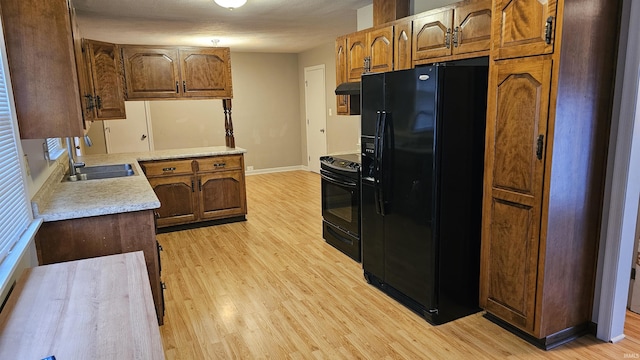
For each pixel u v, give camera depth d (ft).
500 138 7.46
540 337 7.32
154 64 14.61
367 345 7.73
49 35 6.35
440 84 7.68
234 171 15.53
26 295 4.60
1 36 5.74
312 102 25.43
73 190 8.63
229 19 15.14
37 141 7.88
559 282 7.29
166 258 12.26
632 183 7.11
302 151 27.68
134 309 4.28
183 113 24.25
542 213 6.91
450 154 8.02
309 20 15.80
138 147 23.49
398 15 11.50
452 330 8.20
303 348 7.66
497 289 7.97
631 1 6.72
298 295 9.79
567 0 6.25
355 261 11.82
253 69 25.46
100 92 12.16
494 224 7.83
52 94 6.49
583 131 6.90
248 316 8.86
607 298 7.52
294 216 16.62
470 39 8.48
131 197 7.95
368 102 9.59
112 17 14.25
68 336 3.78
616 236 7.29
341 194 12.10
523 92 6.94
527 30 6.76
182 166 14.61
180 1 12.30
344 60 13.12
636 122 6.90
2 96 5.62
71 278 5.06
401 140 8.66
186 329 8.37
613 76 7.01
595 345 7.57
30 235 5.84
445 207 8.14
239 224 15.65
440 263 8.27
